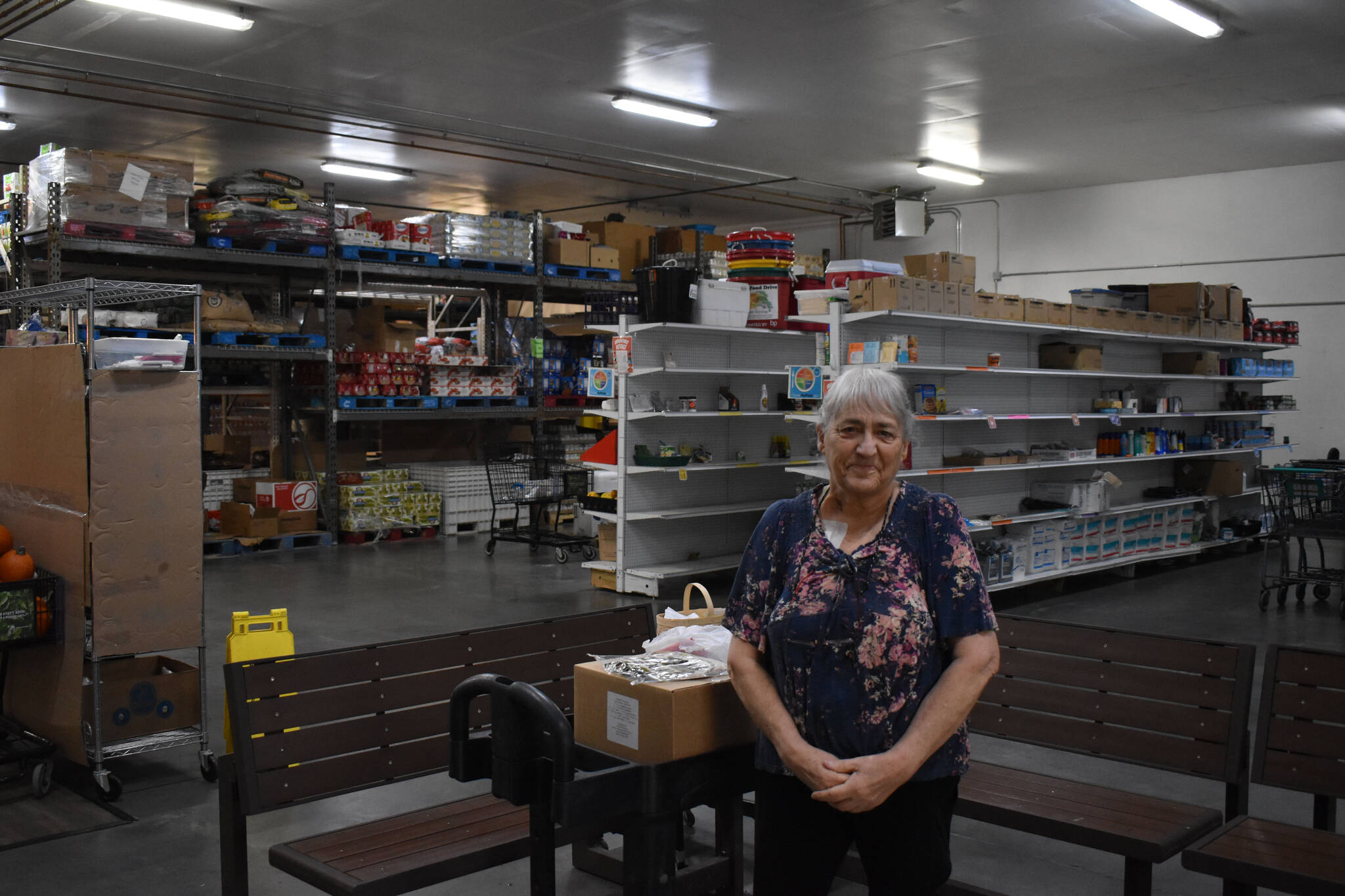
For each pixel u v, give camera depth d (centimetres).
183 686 396
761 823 199
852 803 175
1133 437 892
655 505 784
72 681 372
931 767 183
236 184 910
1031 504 810
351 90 947
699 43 809
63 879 310
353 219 1007
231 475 1022
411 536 1046
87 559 366
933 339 736
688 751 202
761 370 798
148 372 374
